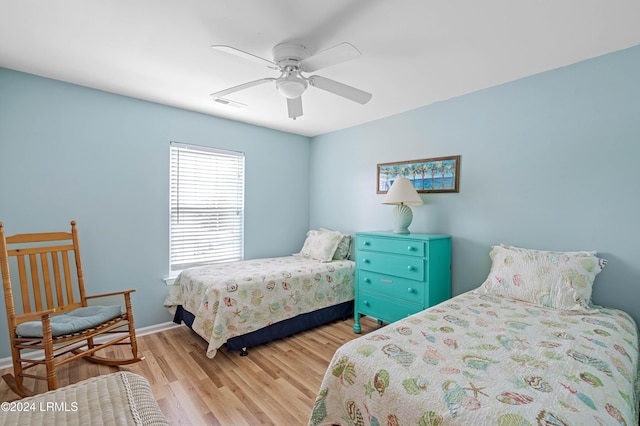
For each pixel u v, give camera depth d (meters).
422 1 1.45
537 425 0.86
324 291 3.11
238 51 1.53
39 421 0.80
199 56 2.02
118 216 2.74
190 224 3.23
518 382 1.07
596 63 2.02
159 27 1.70
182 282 2.92
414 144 3.07
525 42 1.83
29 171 2.34
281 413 1.76
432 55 1.99
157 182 2.96
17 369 1.89
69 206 2.51
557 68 2.17
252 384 2.05
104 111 2.65
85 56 2.04
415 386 1.08
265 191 3.83
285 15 1.57
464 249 2.70
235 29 1.70
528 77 2.31
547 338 1.44
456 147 2.74
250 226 3.69
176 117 3.07
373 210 3.49
